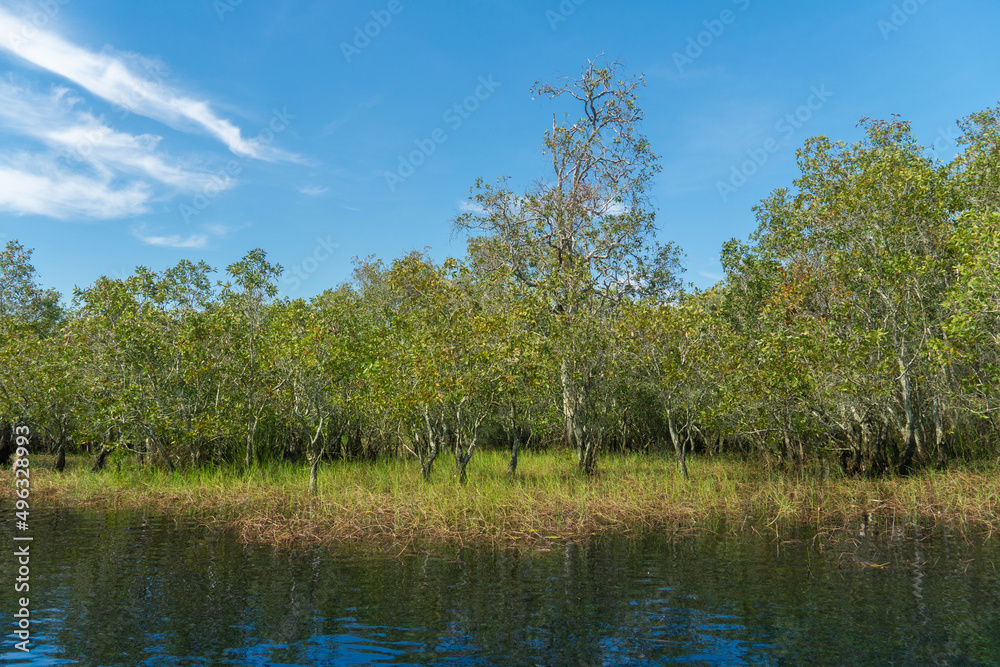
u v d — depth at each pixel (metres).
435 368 16.81
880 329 17.17
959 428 20.14
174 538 11.91
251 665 6.25
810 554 10.34
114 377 20.41
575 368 19.89
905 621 7.25
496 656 6.46
